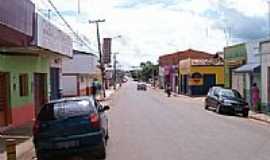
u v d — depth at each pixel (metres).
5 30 14.77
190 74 70.69
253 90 36.12
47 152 13.86
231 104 33.25
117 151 15.58
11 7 14.88
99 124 14.17
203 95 70.25
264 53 35.53
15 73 24.55
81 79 63.41
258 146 16.64
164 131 21.70
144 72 194.62
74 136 13.87
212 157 14.15
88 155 14.42
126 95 74.12
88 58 60.25
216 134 20.50
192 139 18.67
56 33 25.98
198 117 30.56
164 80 113.06
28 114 26.78
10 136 20.08
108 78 119.81
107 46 94.44
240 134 20.61
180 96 70.31
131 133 20.89
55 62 35.69
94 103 14.81
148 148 16.16
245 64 41.75
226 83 49.03
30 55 27.02
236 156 14.35
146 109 38.88
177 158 13.99
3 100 23.27
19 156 15.23
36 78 30.03
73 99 14.64
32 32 19.27
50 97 34.34
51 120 14.00
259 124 26.25
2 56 22.55
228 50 48.34
